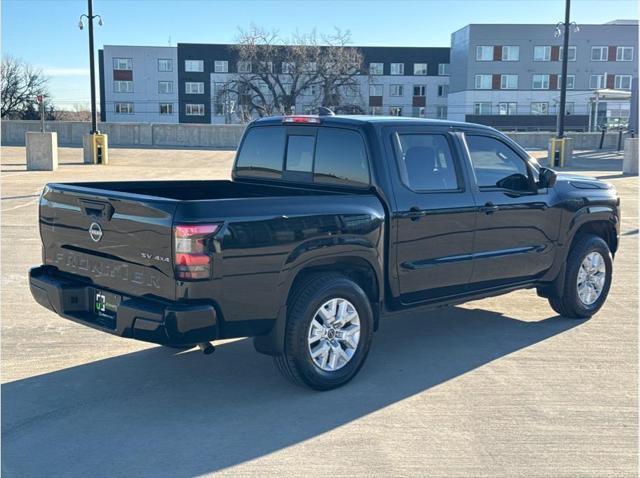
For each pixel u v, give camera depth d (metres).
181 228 4.32
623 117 71.94
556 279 7.00
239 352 6.11
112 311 4.89
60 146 38.12
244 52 66.75
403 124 5.68
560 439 4.43
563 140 31.47
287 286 4.80
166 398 5.03
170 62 84.38
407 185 5.57
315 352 5.04
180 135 41.19
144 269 4.57
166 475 3.92
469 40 74.00
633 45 73.75
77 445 4.27
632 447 4.34
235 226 4.50
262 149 6.37
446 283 5.92
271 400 5.01
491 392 5.21
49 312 7.25
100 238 4.85
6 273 9.00
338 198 5.14
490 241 6.19
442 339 6.55
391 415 4.77
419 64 83.50
